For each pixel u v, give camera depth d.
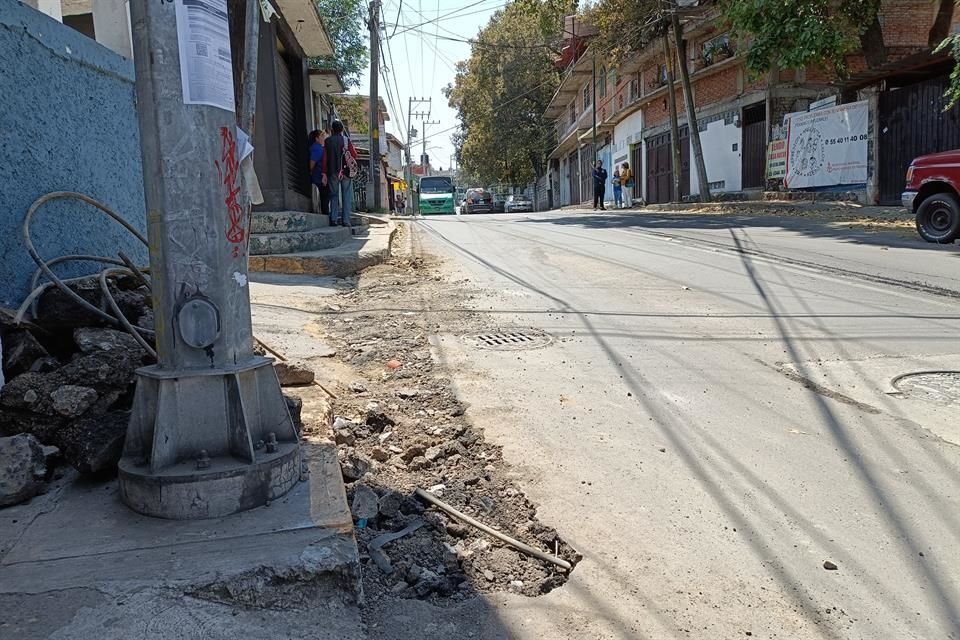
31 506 2.60
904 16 21.44
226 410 2.59
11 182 3.89
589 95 39.44
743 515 3.09
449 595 2.51
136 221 5.46
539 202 59.00
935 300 7.12
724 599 2.51
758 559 2.76
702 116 25.28
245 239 2.73
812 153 18.97
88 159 4.73
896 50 21.50
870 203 17.14
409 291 8.27
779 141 20.38
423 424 4.08
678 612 2.44
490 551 2.80
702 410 4.33
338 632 2.14
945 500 3.20
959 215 10.49
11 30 3.91
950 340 5.70
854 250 10.45
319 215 12.22
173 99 2.48
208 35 2.54
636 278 8.84
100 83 4.94
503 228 16.91
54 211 4.29
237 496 2.49
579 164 43.94
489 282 8.84
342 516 2.48
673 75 26.61
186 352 2.56
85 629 1.95
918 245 10.79
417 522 2.94
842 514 3.10
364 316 6.85
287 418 2.76
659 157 29.08
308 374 4.25
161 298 2.55
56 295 3.84
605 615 2.41
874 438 3.88
